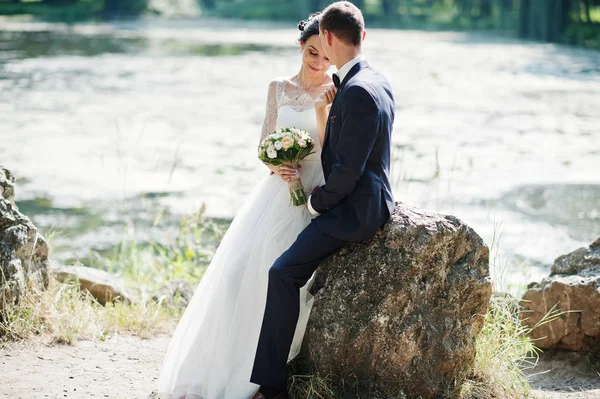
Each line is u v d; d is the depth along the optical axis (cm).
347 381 558
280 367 550
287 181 573
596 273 730
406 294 551
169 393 567
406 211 571
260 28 8050
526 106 2742
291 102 618
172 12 10544
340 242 544
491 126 2323
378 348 553
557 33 6719
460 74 3791
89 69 3741
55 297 756
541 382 680
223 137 2102
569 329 721
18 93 2841
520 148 1991
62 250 1193
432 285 557
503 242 1255
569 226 1345
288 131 570
